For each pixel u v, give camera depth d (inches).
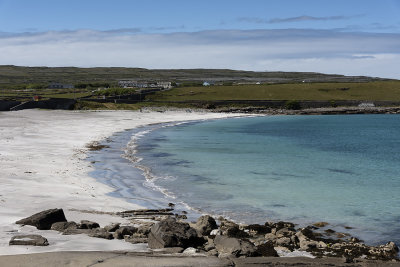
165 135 3189.0
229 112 6840.6
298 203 1187.3
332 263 613.0
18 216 844.6
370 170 1755.7
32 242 649.0
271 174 1619.1
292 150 2400.3
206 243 717.3
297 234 874.8
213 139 2940.5
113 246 669.3
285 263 601.0
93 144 2406.5
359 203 1194.0
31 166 1550.2
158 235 679.7
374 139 3159.5
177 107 6914.4
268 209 1123.9
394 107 7421.3
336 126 4500.5
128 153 2118.6
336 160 2036.2
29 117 4042.8
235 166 1784.0
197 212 1079.6
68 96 6510.8
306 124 4753.9
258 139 2999.5
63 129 3171.8
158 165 1775.3
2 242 654.5
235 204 1167.0
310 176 1595.7
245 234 866.1
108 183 1384.1
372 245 861.2
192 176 1549.0
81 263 546.3
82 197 1126.4
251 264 585.6
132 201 1161.4
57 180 1333.7
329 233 932.0
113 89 7672.2
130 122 4375.0
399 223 1012.5
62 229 753.0
